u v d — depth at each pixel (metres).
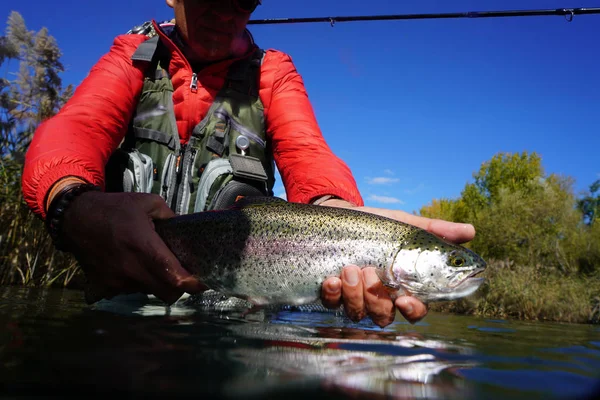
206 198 0.55
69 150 0.44
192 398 0.16
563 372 0.24
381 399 0.17
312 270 0.45
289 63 0.67
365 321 0.47
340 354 0.26
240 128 0.61
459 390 0.19
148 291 0.40
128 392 0.17
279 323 0.40
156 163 0.57
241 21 0.58
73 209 0.38
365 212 0.49
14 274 0.98
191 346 0.25
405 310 0.39
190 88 0.59
